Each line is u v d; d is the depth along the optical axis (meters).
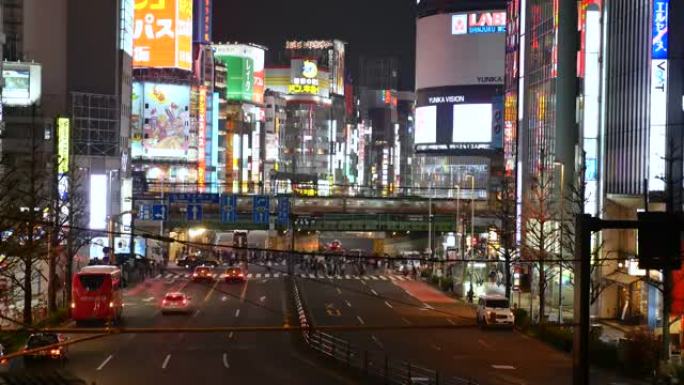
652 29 56.12
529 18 88.00
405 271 104.44
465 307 70.50
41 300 59.22
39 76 88.62
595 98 64.62
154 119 147.75
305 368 41.19
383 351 47.69
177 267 107.81
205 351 46.50
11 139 83.19
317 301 73.94
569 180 73.88
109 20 101.38
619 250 56.56
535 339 53.19
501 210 86.00
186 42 152.12
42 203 68.44
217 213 99.06
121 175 100.88
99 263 81.56
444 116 186.62
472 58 184.75
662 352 41.38
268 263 114.50
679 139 55.72
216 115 166.50
